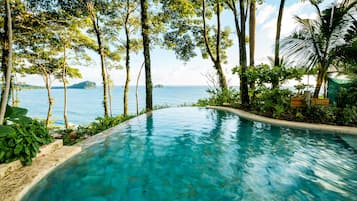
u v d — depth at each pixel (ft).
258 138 17.94
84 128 25.48
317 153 14.07
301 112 23.34
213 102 43.86
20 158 9.77
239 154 14.15
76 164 12.10
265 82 29.30
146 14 42.75
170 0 43.91
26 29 33.37
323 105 22.21
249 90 33.94
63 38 46.60
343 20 21.06
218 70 47.96
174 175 10.91
